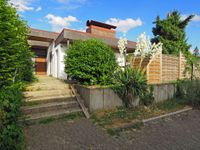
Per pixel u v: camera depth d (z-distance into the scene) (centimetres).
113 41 1301
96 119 643
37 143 454
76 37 1117
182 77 1190
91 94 709
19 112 480
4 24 532
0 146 363
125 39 955
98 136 514
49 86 780
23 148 417
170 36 1554
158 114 742
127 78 809
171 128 600
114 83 810
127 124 605
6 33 538
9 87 524
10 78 557
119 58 1054
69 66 859
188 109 856
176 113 784
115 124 603
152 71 996
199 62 1350
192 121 686
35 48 1572
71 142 470
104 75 813
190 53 1526
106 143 474
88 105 710
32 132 517
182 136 532
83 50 820
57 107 670
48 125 573
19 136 410
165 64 1077
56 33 1363
